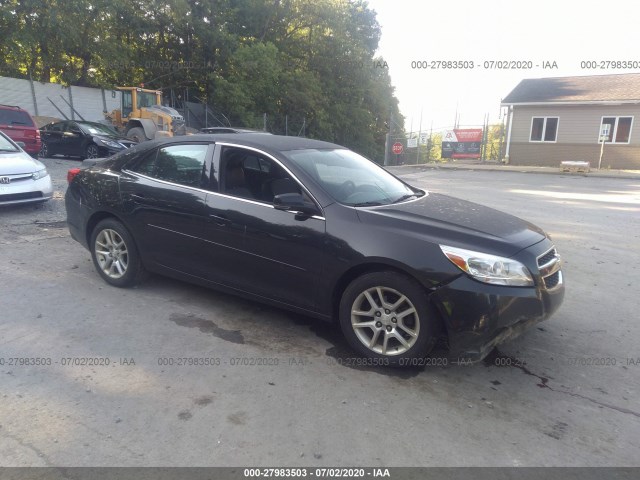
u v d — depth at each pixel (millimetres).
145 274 5012
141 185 4758
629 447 2879
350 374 3580
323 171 4270
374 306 3668
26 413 2990
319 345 4008
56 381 3342
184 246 4500
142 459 2641
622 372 3748
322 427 2961
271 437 2854
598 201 12969
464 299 3330
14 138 14883
